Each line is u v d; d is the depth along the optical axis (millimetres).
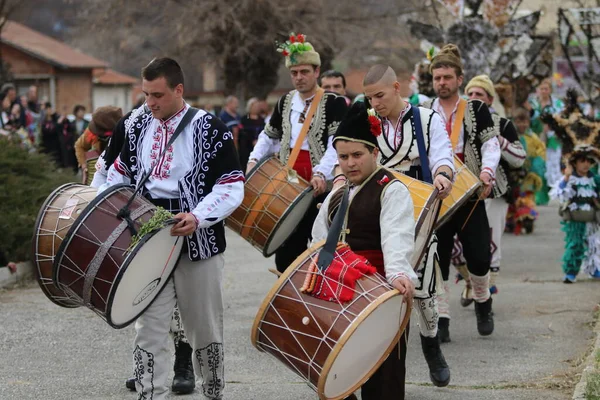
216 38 32219
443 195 6883
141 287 5883
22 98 21141
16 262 12102
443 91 8625
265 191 8375
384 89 7148
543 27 27750
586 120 11727
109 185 6312
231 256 14102
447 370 7184
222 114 20891
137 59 36031
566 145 11750
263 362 8133
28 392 7234
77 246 5762
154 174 6199
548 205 21656
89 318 9688
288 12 31484
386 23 33625
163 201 6199
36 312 9977
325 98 9117
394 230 5660
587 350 8258
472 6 16750
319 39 31625
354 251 5840
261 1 31031
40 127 21469
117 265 5691
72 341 8781
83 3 34969
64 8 60500
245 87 33219
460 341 8867
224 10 30922
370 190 5848
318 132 9016
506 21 16547
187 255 6172
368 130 5762
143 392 6074
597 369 7207
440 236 8648
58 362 8102
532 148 16094
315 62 9070
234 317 9836
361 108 5789
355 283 5414
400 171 7285
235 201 6129
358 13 33562
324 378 5270
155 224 5762
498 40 16562
